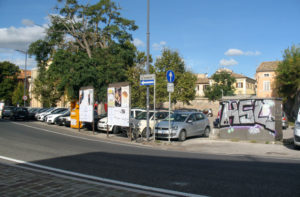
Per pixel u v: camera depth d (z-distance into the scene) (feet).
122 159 29.53
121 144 43.88
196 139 49.57
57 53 76.23
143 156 31.96
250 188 18.90
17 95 175.32
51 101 135.44
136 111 60.29
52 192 17.16
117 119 51.29
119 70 85.51
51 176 21.09
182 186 19.33
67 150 34.99
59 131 62.59
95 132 63.67
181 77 128.77
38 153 32.17
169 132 45.44
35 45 103.14
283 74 114.01
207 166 26.48
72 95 70.54
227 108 49.62
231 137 48.75
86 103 61.62
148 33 49.42
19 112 99.09
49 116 82.89
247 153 36.32
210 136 54.13
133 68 106.42
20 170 22.99
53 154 31.73
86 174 22.53
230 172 23.80
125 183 19.97
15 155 30.53
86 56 78.38
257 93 178.50
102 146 40.16
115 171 23.72
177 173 23.25
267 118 45.75
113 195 16.70
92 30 107.24
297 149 38.42
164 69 126.41
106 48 94.84
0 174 21.53
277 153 35.78
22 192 17.13
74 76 70.08
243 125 47.75
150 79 47.85
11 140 43.19
